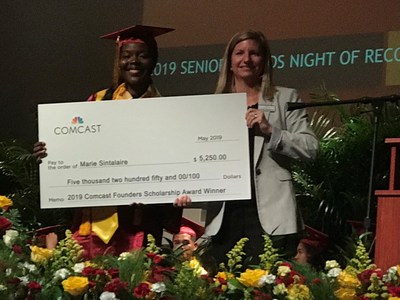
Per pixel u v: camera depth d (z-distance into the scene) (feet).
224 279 7.25
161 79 14.43
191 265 7.47
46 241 8.79
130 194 9.14
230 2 14.23
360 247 7.59
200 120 9.07
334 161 11.44
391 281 7.16
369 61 13.28
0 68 15.78
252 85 9.37
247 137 8.98
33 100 15.51
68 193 9.25
